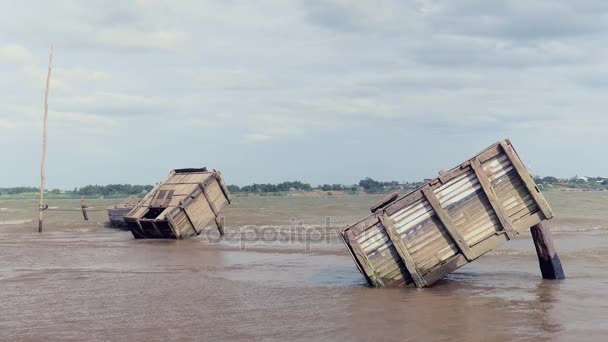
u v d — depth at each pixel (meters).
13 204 138.88
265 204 108.62
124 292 17.25
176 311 14.56
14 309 14.89
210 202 34.34
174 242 32.22
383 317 13.53
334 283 18.52
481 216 16.78
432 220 16.78
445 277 18.83
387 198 18.56
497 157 16.88
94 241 33.84
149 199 36.59
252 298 16.19
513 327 12.36
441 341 11.48
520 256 23.73
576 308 13.98
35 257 25.83
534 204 16.89
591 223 41.25
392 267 16.92
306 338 11.91
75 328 12.91
